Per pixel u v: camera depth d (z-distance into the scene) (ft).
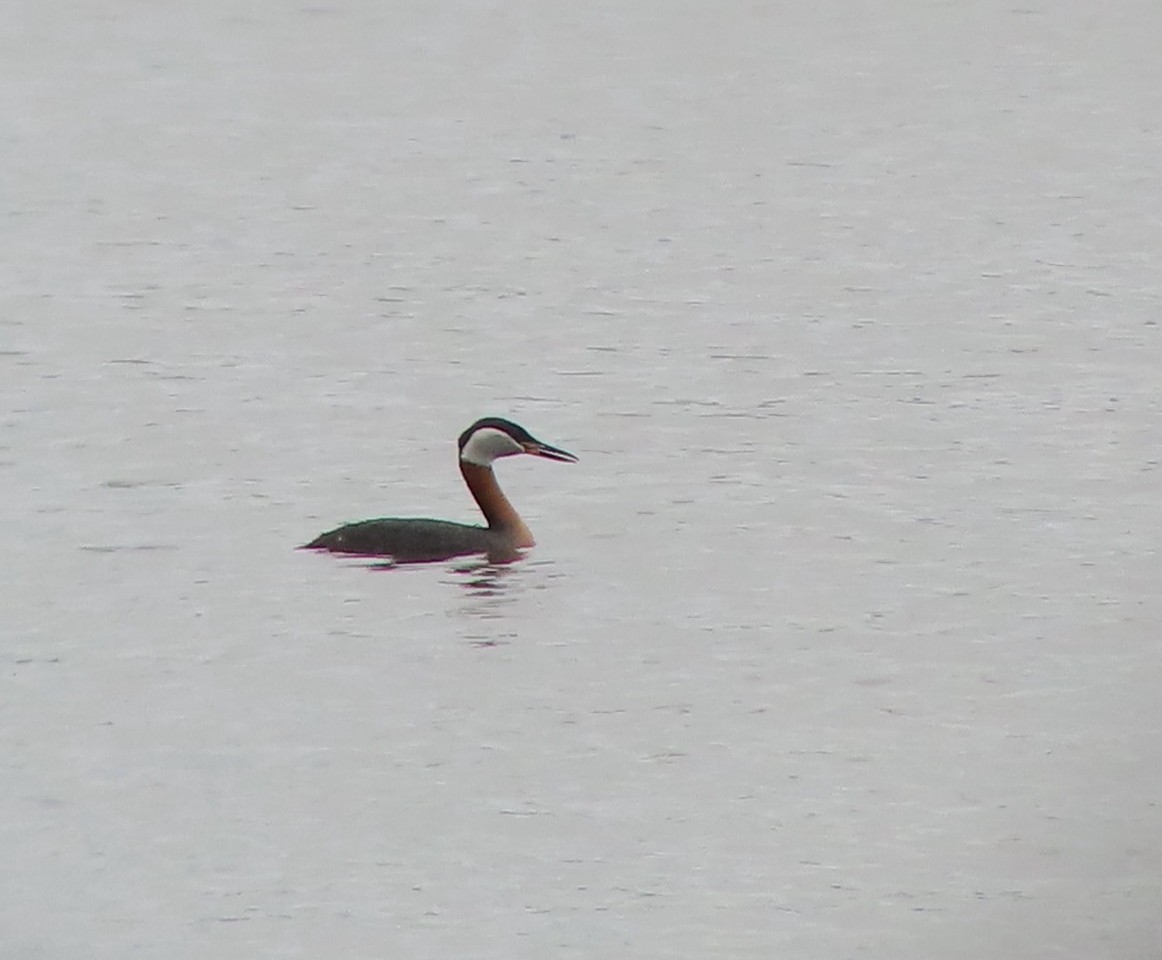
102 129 215.31
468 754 62.64
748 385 108.78
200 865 56.44
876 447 95.45
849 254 149.07
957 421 99.96
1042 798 59.31
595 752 62.80
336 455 95.30
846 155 196.85
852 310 129.08
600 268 144.66
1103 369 111.24
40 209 171.42
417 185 182.70
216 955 52.06
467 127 215.31
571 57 263.08
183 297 134.72
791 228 160.35
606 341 120.78
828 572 77.71
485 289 136.98
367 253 151.12
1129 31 278.46
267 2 307.58
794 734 63.82
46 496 88.28
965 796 59.57
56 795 60.34
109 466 92.99
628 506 86.33
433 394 107.55
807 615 73.26
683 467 92.38
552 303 132.16
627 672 68.44
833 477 90.48
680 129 213.05
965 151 197.47
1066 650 69.67
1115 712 64.75
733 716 65.00
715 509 85.76
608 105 229.04
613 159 196.13
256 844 57.52
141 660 69.67
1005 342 118.73
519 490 88.94
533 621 72.90
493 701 66.28
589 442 97.25
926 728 63.98
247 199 176.24
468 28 285.84
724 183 182.50
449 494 89.25
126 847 57.41
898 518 84.12
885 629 71.82
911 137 206.18
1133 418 99.96
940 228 159.02
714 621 72.69
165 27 287.48
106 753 62.90
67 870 56.24
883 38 275.80
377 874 55.93
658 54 264.93
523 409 104.01
